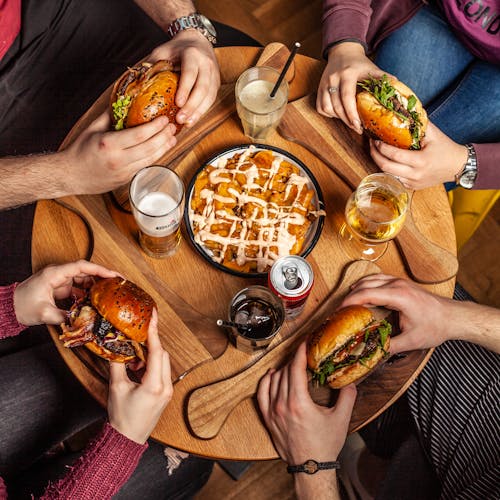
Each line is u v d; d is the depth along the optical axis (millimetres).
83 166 974
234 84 1108
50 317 925
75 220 1024
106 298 862
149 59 1054
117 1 1302
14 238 1259
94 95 1294
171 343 947
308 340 924
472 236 1567
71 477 895
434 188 1066
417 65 1287
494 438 1007
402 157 1002
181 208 942
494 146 1060
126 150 945
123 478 911
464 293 1154
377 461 1250
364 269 989
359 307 917
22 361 1080
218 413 916
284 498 1362
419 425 1066
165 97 951
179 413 927
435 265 999
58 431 1067
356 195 967
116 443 893
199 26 1124
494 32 1130
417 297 945
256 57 1141
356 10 1131
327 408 930
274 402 914
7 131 1293
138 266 988
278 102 1046
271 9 1773
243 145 1049
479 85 1229
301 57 1145
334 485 920
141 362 927
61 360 1084
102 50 1297
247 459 920
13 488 1038
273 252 986
